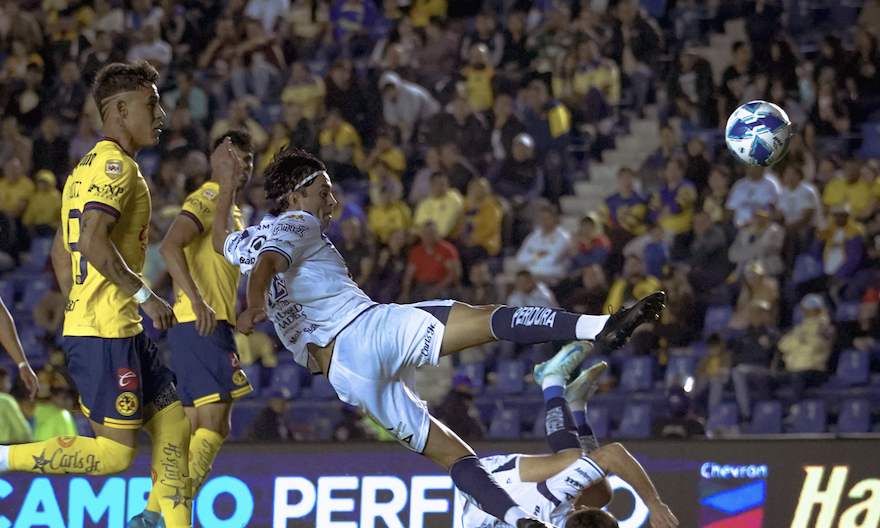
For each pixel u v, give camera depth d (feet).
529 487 59.82
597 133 153.38
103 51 168.14
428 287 125.18
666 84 160.25
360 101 157.89
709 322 122.21
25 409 97.25
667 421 104.78
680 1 176.45
